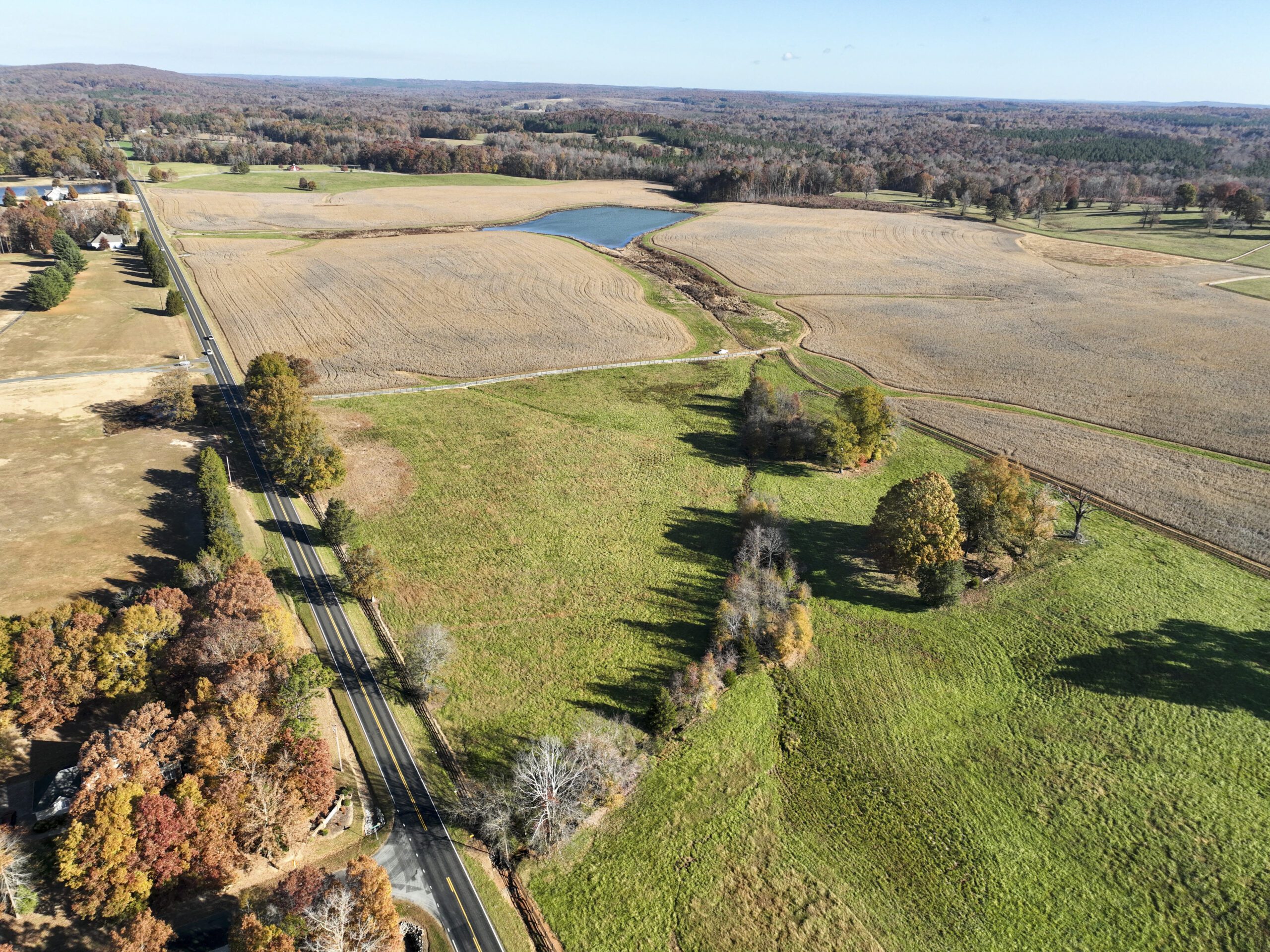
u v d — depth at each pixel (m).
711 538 79.62
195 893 41.91
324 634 63.81
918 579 70.19
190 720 45.69
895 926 43.31
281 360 99.94
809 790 51.81
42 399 100.19
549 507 83.56
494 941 41.59
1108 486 87.94
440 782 50.88
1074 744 55.03
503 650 63.09
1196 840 47.81
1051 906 44.34
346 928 36.84
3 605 61.72
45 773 47.66
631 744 52.62
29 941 38.91
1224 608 68.00
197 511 77.94
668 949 41.97
